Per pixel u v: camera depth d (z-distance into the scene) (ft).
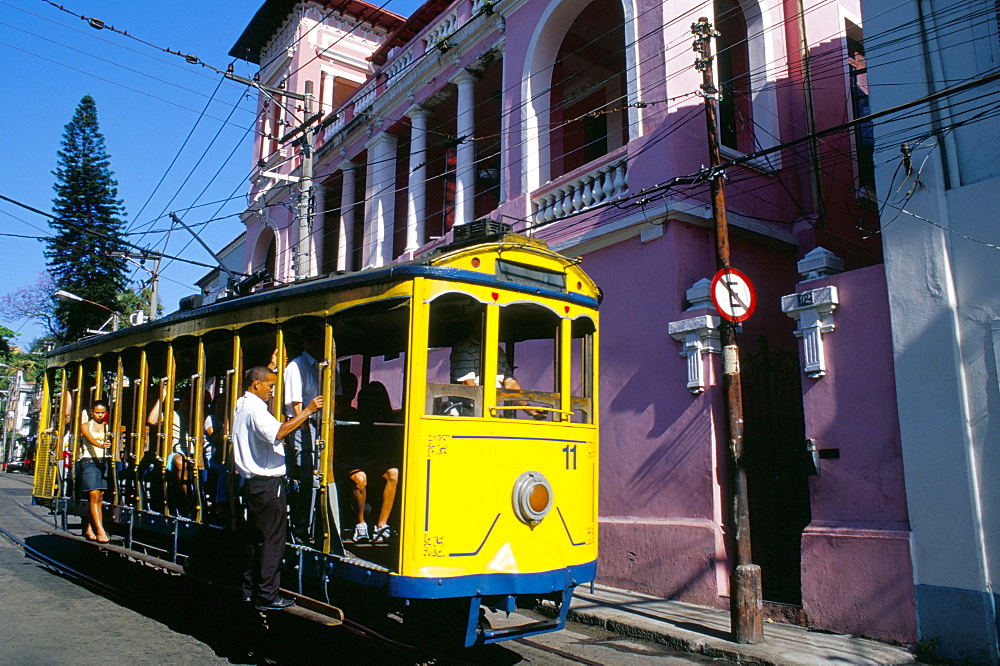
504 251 19.93
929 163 23.99
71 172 112.47
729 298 24.66
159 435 27.78
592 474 21.15
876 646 22.18
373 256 55.36
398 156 59.88
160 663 19.01
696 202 32.40
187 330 26.48
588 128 49.57
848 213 39.24
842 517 24.68
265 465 19.27
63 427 35.40
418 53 54.39
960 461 21.97
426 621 19.51
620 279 34.14
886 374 24.18
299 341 21.94
